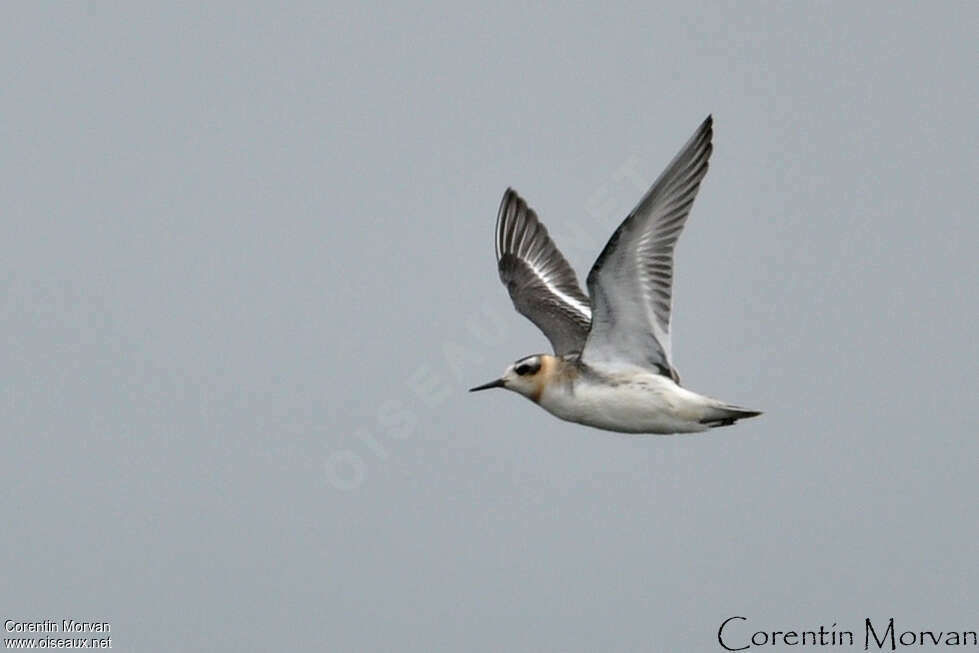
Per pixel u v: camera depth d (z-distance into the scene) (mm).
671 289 13633
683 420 13922
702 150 13375
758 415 13727
